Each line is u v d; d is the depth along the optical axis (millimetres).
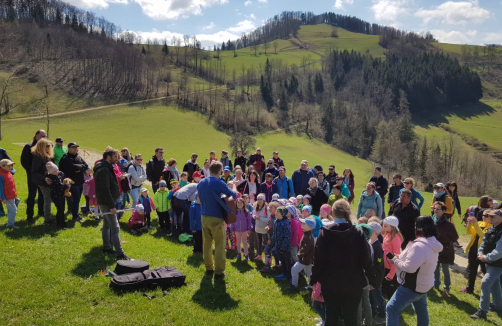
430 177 74938
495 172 68312
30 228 8914
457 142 114812
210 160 14148
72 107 115500
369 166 97750
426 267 5047
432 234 5188
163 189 10961
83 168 10234
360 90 161250
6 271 6469
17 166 19500
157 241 9711
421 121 145375
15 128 89500
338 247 4648
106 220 7805
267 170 13750
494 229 7273
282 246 7875
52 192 9023
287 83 175875
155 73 163375
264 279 7812
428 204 28906
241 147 85250
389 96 151750
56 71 139000
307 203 10703
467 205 30000
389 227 6895
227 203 6930
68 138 85688
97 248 8086
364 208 11055
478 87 172125
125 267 6770
